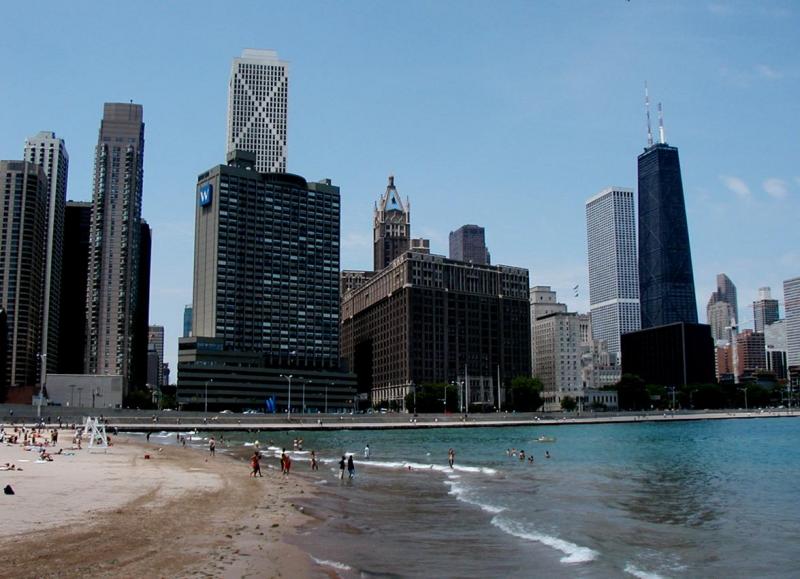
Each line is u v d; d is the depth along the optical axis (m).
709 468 91.44
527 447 138.75
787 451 125.50
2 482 56.88
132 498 49.94
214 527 40.19
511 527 44.97
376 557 35.38
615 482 73.75
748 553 38.12
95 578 27.62
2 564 29.38
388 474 80.56
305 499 55.16
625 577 32.78
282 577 29.53
